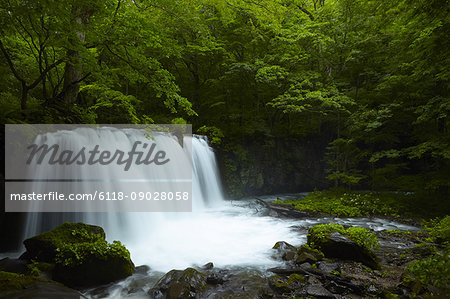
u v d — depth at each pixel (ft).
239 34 56.65
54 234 17.61
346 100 47.26
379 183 47.88
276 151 60.08
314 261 17.80
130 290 14.82
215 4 49.37
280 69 51.39
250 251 21.61
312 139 64.23
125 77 30.89
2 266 16.37
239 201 49.57
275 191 58.59
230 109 60.64
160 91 29.50
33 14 21.07
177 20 41.45
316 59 59.47
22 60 32.68
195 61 58.90
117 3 28.91
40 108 27.68
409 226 30.50
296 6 66.28
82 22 27.94
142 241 24.77
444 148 34.58
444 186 39.65
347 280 15.14
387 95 48.55
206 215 36.96
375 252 21.03
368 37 45.88
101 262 15.52
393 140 46.57
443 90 39.45
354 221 32.73
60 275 14.97
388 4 44.62
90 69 26.76
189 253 21.30
